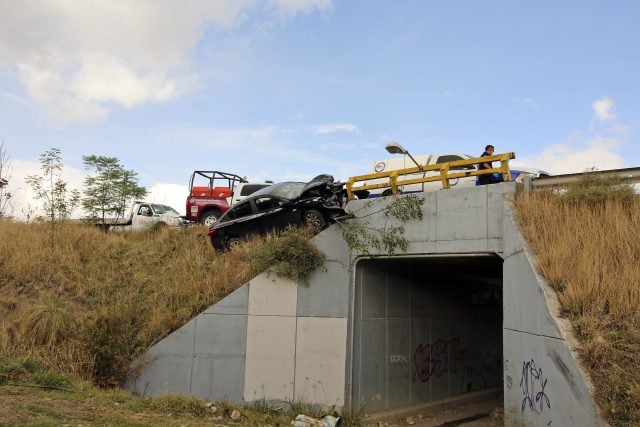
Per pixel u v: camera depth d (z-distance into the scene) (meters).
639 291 6.72
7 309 10.96
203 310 11.45
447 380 15.02
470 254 10.73
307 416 10.95
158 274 12.95
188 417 9.11
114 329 10.48
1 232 13.97
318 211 12.95
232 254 12.83
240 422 9.86
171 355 10.84
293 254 11.88
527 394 7.68
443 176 11.45
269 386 11.44
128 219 21.27
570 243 8.13
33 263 12.38
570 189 9.69
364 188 12.95
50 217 15.15
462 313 15.98
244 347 11.41
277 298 11.81
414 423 12.73
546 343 6.95
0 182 18.97
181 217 21.91
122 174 22.66
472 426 12.83
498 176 12.73
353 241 12.48
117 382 10.09
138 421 7.74
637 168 9.56
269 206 13.67
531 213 9.35
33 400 7.79
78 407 7.93
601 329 6.42
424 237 11.49
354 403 12.14
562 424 6.33
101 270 12.97
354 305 12.55
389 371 13.17
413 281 14.20
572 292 6.91
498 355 17.52
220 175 20.09
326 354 12.01
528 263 7.96
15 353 9.66
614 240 8.05
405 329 13.81
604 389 5.61
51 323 10.21
